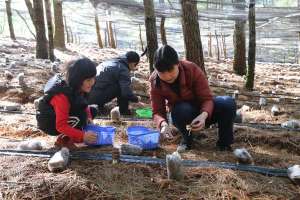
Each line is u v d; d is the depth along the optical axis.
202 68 7.52
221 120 4.38
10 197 3.37
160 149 4.45
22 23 29.92
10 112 5.84
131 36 24.70
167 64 3.94
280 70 15.50
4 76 7.67
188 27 7.39
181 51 22.41
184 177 3.68
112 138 4.50
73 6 16.77
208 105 4.18
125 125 5.39
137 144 4.39
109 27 19.19
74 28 23.45
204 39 22.84
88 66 4.02
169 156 3.61
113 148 4.39
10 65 8.48
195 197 3.38
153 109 4.39
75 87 4.05
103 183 3.56
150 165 3.93
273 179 3.74
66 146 4.38
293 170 3.75
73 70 4.00
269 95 8.59
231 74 12.34
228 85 9.64
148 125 5.37
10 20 14.25
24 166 3.81
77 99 4.14
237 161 4.04
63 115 4.05
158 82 4.28
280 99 7.97
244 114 6.37
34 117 5.66
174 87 4.26
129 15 15.91
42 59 10.17
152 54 7.97
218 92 8.56
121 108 6.22
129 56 6.25
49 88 4.09
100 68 6.23
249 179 3.69
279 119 6.07
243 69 12.59
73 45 16.45
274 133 5.00
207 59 17.17
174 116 4.34
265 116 6.23
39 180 3.56
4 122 5.34
